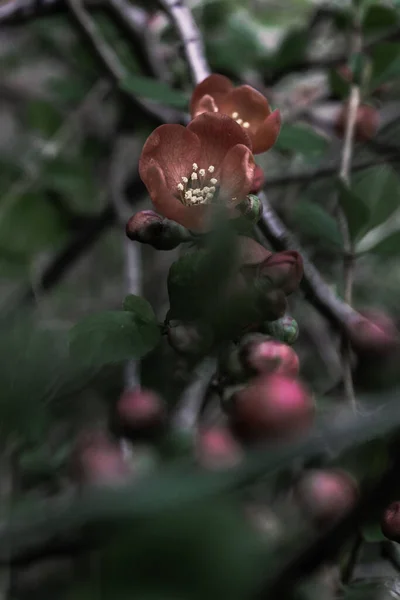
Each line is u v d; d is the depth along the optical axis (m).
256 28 0.90
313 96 0.84
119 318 0.37
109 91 0.82
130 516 0.17
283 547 0.26
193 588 0.16
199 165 0.40
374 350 0.36
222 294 0.31
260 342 0.37
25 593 0.36
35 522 0.18
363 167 0.71
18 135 0.99
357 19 0.69
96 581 0.18
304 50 0.81
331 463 0.39
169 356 0.53
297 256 0.36
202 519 0.17
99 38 0.70
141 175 0.39
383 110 0.85
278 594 0.20
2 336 0.22
